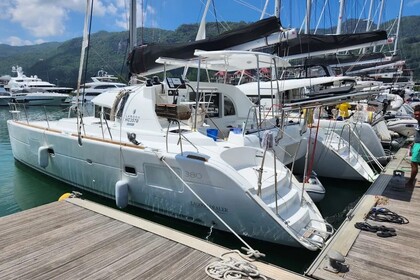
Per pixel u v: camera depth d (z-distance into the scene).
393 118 10.98
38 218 3.57
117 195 4.43
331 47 8.00
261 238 3.58
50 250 2.90
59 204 3.97
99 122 5.68
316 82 7.91
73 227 3.35
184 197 3.97
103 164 4.75
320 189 5.02
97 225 3.40
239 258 2.82
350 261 2.98
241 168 4.23
